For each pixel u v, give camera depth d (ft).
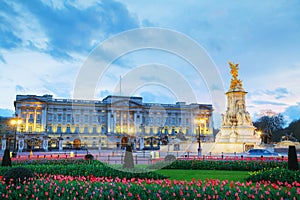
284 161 74.59
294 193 34.78
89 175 53.67
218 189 36.63
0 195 35.76
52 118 370.94
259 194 34.35
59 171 56.85
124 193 36.52
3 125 336.70
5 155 71.46
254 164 72.59
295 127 337.31
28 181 41.11
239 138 147.23
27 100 361.30
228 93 160.76
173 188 37.45
